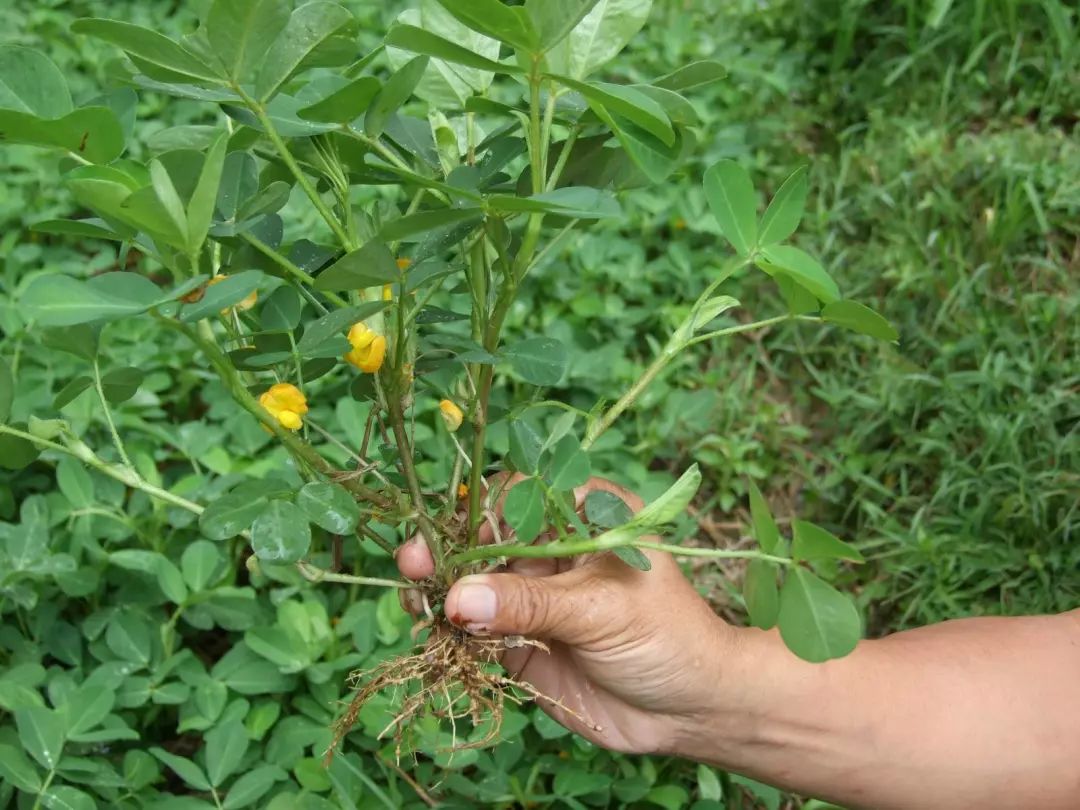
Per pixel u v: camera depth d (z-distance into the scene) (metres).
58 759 0.51
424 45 0.26
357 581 0.40
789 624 0.32
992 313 0.83
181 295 0.25
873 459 0.80
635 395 0.37
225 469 0.71
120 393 0.36
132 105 0.30
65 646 0.61
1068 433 0.76
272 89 0.28
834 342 0.88
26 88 0.29
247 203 0.30
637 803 0.60
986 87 1.05
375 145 0.31
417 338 0.36
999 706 0.44
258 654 0.60
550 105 0.31
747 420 0.83
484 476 0.50
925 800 0.44
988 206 0.92
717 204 0.33
